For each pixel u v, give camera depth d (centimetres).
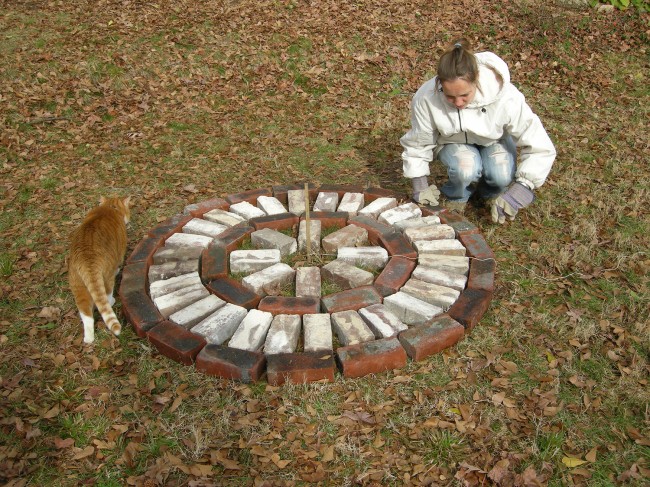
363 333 315
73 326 339
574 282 373
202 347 311
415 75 718
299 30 827
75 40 775
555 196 471
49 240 423
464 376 301
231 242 393
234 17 866
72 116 608
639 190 471
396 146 561
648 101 648
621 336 323
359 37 812
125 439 271
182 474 253
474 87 344
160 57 739
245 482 250
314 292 349
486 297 339
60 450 265
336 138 574
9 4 895
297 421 278
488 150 409
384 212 422
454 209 440
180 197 479
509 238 418
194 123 601
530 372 304
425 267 367
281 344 307
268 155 544
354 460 259
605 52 773
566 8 902
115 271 340
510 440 266
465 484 246
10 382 300
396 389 294
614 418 277
